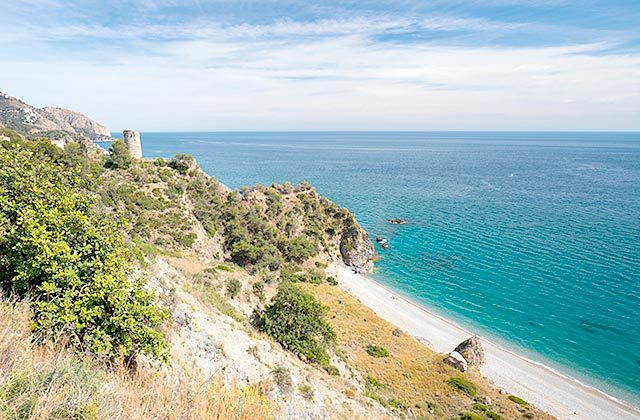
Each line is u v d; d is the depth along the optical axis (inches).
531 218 3914.9
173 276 1015.6
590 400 1440.7
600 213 4057.6
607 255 2802.7
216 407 306.3
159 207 2210.9
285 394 716.0
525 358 1722.4
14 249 378.0
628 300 2158.0
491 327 1988.2
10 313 319.9
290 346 1144.8
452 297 2325.3
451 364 1556.3
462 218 3993.6
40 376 253.0
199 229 2299.5
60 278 377.1
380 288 2480.3
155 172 2551.7
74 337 358.9
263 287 1765.5
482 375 1551.4
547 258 2807.6
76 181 596.1
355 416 826.2
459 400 1299.2
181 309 746.8
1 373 236.7
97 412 245.8
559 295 2258.9
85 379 284.0
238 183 6240.2
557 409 1370.6
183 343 649.6
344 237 2989.7
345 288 2370.8
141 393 305.6
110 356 380.2
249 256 2399.1
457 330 1962.4
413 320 2043.6
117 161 2389.3
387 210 4382.4
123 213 2023.9
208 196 2728.8
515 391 1464.1
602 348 1775.3
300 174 7298.2
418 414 1147.9
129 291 448.1
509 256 2893.7
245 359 759.7
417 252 3085.6
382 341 1686.8
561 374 1605.6
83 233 452.1
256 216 2758.4
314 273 2485.2
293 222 2854.3
